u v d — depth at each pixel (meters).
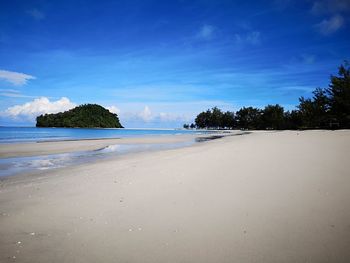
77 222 4.40
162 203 5.10
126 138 44.62
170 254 3.22
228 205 4.71
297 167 7.18
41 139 40.22
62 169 11.30
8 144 27.20
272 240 3.40
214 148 15.20
